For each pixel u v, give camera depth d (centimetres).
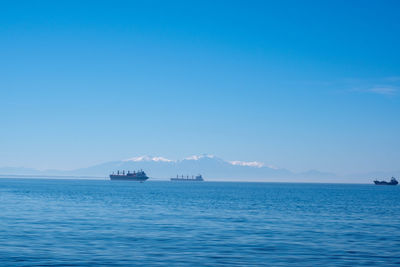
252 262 3491
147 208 9338
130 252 3872
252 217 7450
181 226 5941
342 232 5475
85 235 4894
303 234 5241
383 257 3756
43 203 10581
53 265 3284
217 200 13362
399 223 6669
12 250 3881
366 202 13150
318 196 17912
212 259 3597
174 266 3312
